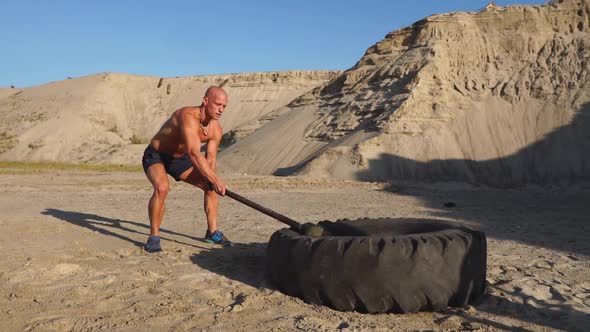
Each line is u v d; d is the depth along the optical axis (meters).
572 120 31.45
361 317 3.98
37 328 3.58
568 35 38.38
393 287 4.02
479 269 4.40
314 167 31.34
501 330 3.72
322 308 4.17
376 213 11.85
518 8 40.12
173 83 87.69
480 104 34.72
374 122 35.41
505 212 12.93
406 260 4.03
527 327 3.79
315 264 4.20
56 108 74.75
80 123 71.44
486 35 39.78
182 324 3.73
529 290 4.72
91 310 4.02
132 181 20.06
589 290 4.88
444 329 3.73
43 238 6.98
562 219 11.33
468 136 32.47
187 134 5.75
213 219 6.90
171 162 6.36
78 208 10.89
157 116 81.38
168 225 8.55
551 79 34.78
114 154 59.94
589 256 6.62
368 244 4.09
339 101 42.50
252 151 41.44
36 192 15.02
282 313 4.02
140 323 3.74
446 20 41.38
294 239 4.45
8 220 8.48
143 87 86.31
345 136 36.69
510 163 29.92
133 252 6.14
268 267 4.82
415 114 33.97
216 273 5.23
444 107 34.50
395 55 43.72
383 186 22.86
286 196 16.73
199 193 16.20
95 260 5.71
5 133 68.88
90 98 77.62
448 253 4.14
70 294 4.40
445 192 21.86
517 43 38.44
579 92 33.22
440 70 36.75
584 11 39.31
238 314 3.97
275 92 83.44
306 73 85.50
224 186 5.43
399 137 32.47
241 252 6.29
